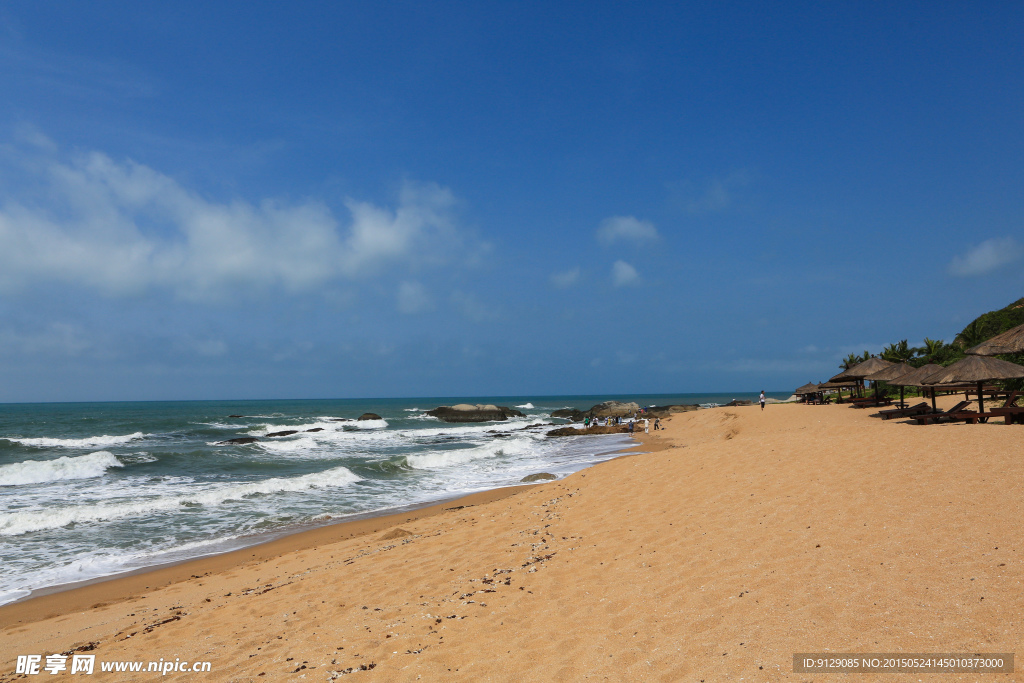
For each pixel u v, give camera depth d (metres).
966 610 4.22
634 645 4.62
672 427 37.88
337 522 14.48
